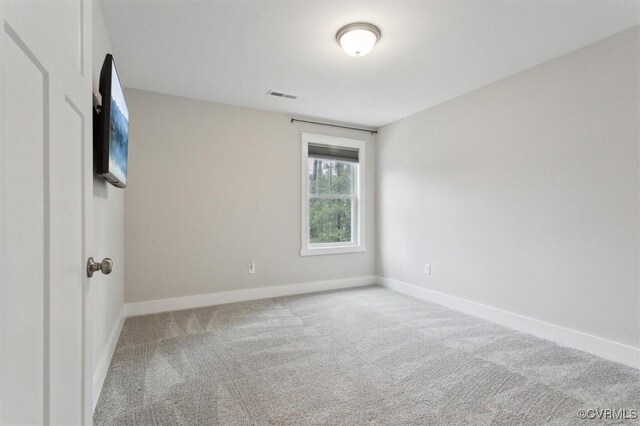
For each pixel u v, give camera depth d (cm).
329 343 257
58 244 76
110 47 239
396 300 383
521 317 286
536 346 253
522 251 287
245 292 383
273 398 181
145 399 179
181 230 349
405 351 243
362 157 464
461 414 168
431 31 226
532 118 279
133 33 228
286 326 295
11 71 53
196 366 218
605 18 210
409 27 222
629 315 222
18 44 56
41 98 66
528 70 282
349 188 466
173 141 346
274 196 401
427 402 178
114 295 252
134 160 328
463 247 342
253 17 211
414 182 407
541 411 171
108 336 221
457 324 302
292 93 341
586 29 223
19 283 57
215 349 245
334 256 442
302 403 177
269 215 398
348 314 330
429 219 384
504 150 302
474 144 330
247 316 323
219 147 369
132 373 208
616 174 229
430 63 274
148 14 206
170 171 345
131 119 327
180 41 240
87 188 101
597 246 238
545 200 270
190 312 335
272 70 288
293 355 236
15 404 55
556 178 263
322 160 445
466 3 196
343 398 182
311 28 224
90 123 105
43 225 68
